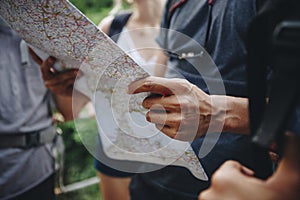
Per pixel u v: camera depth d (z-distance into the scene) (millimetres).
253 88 651
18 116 1562
